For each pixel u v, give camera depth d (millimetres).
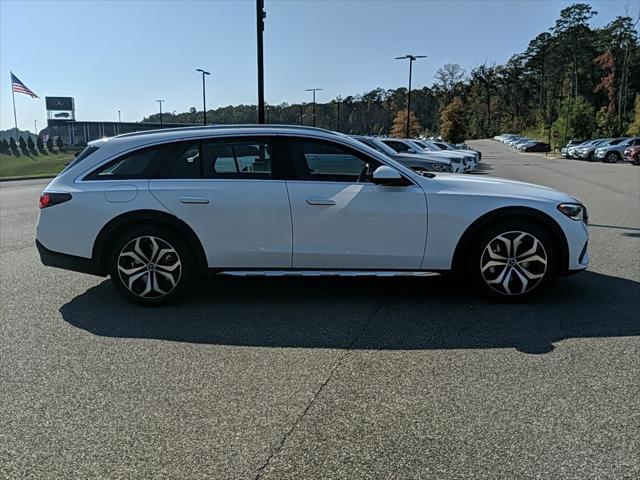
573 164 34094
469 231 4570
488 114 113188
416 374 3326
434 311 4516
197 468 2408
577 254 4621
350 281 5473
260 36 10609
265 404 2971
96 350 3752
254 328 4156
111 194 4555
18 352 3721
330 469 2391
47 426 2768
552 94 94812
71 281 5594
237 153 4621
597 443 2562
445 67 108188
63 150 72688
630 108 78188
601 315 4371
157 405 2973
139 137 4738
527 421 2766
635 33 73688
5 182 23641
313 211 4508
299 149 4617
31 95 45875
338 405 2951
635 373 3299
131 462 2457
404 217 4527
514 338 3895
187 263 4633
